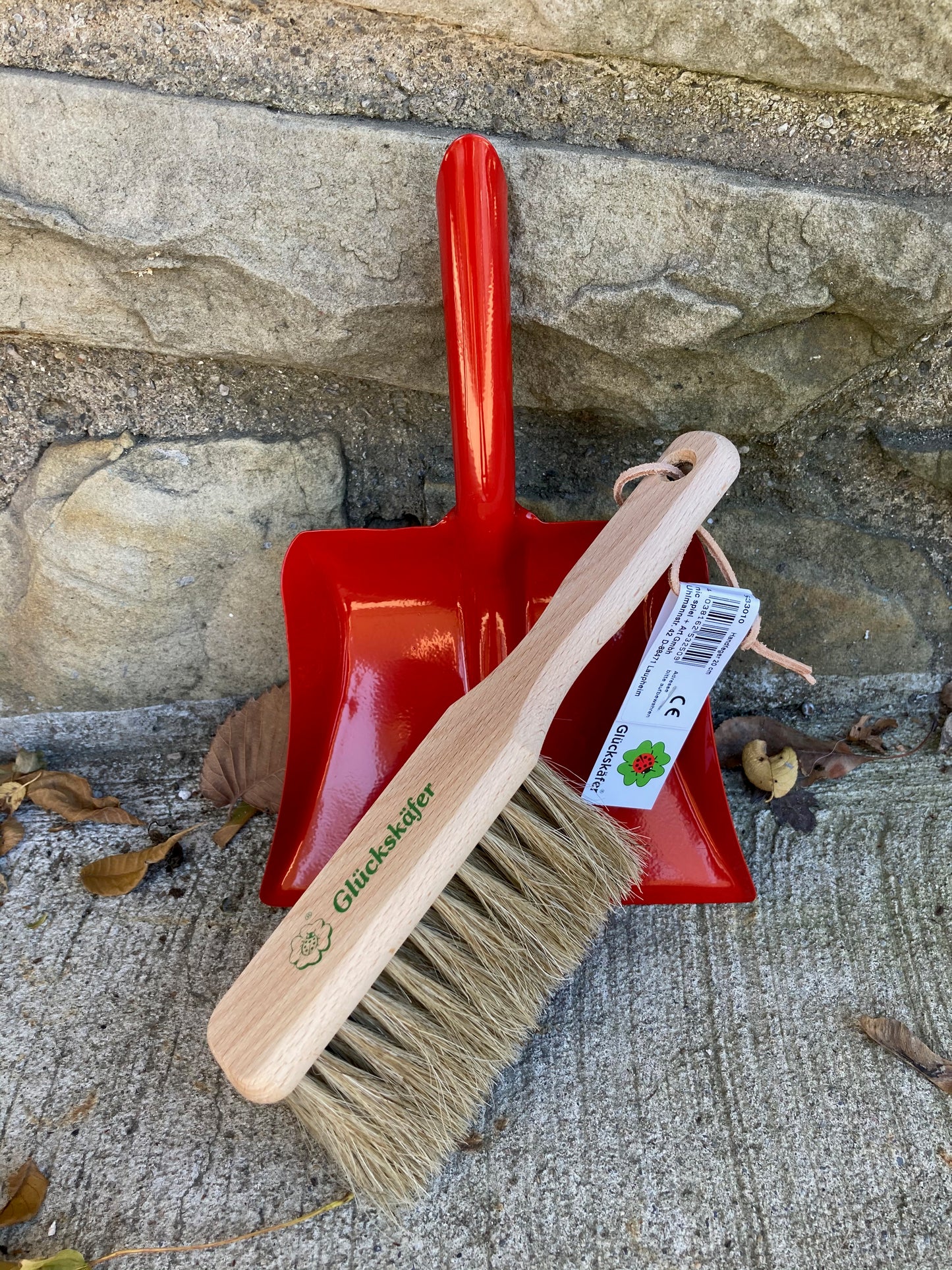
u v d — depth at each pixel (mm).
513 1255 745
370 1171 730
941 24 770
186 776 1141
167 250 860
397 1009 771
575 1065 861
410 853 721
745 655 1172
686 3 778
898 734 1161
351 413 1044
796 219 843
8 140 813
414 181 852
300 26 820
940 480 1036
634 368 946
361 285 893
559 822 856
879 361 953
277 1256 746
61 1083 852
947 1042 866
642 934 959
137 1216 769
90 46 818
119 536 1029
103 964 940
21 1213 756
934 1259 738
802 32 785
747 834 1049
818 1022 886
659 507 805
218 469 1030
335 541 934
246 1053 662
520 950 829
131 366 979
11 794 1093
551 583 985
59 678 1125
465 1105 774
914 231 847
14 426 1003
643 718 868
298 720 963
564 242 873
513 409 909
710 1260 739
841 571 1104
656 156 863
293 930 712
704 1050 868
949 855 1018
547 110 855
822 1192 775
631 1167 792
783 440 1028
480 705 777
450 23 813
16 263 874
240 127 823
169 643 1122
